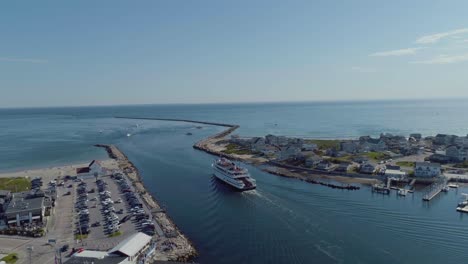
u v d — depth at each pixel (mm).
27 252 67312
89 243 71312
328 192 114625
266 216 91000
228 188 119688
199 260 67188
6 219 82500
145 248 64688
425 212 94125
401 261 66438
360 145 189500
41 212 85000
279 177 138000
